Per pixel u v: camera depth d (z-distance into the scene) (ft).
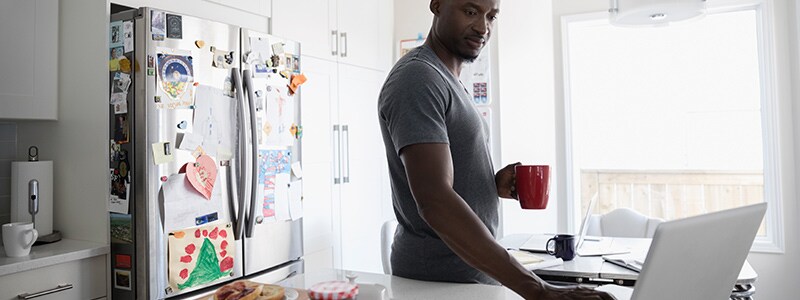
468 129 3.72
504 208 11.18
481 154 3.88
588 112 12.09
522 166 4.00
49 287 5.55
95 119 6.27
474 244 2.89
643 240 8.06
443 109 3.47
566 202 11.41
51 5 6.48
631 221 9.49
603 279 5.98
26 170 6.24
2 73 6.02
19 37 6.17
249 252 7.07
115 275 6.17
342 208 10.13
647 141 11.76
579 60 12.04
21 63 6.19
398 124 3.32
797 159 9.84
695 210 11.50
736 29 10.93
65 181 6.55
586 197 12.30
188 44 6.35
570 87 11.50
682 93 11.45
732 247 2.83
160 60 6.05
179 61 6.24
